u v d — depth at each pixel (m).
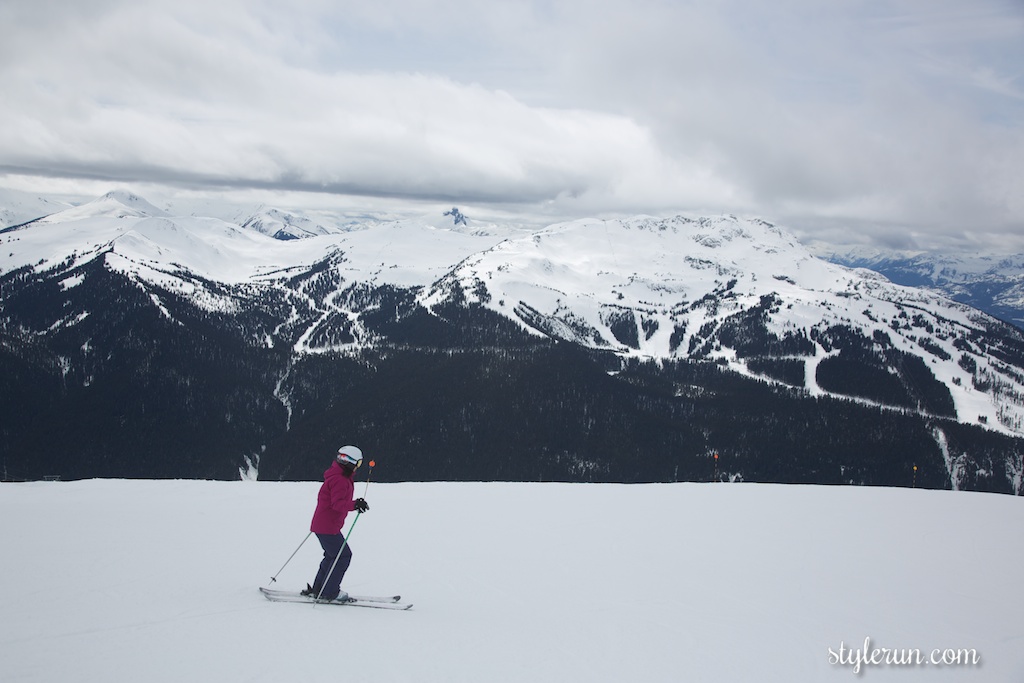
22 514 15.54
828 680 7.56
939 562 13.73
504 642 8.15
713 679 7.38
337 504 9.52
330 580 9.49
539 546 14.34
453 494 21.77
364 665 6.95
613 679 7.16
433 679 6.74
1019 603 11.09
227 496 19.92
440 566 12.34
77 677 6.16
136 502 18.42
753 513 19.11
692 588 11.39
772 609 10.34
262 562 11.75
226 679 6.29
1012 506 21.17
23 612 8.14
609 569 12.58
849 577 12.45
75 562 10.95
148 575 10.34
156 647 7.06
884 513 19.50
